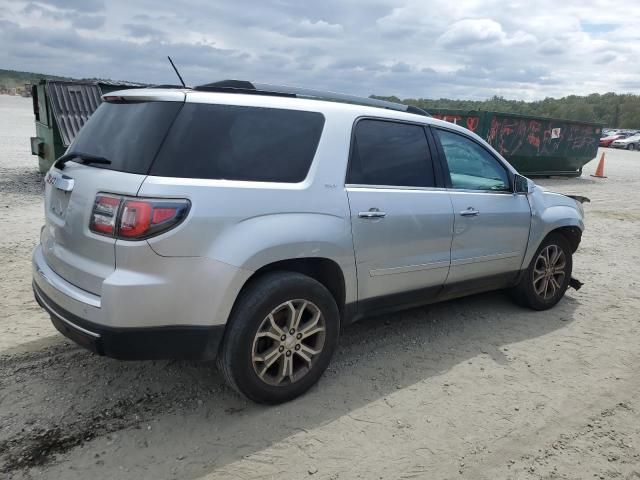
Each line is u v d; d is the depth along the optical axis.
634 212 12.05
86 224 2.85
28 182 10.84
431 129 4.15
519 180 4.78
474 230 4.29
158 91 3.05
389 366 3.91
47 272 3.18
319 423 3.14
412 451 2.95
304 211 3.20
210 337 2.91
